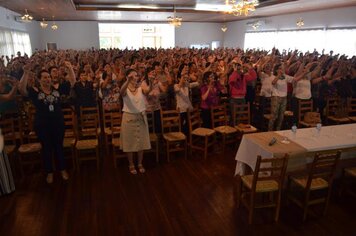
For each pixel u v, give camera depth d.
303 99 5.34
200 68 6.48
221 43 20.70
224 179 3.75
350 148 3.13
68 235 2.67
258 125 5.85
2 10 10.66
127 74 3.62
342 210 3.07
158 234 2.69
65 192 3.42
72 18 16.27
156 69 4.96
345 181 3.50
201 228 2.78
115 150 4.09
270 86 5.32
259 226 2.81
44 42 17.73
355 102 5.73
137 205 3.16
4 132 3.73
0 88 4.37
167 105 5.04
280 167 2.70
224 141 4.52
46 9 11.62
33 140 4.20
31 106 4.15
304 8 11.48
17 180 3.70
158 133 4.59
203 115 4.84
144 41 19.39
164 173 3.92
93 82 5.04
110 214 2.99
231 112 5.02
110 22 18.20
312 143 3.13
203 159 4.38
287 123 5.70
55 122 3.48
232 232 2.72
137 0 10.46
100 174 3.89
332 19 11.49
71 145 3.87
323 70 6.41
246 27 17.61
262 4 10.61
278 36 14.77
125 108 3.70
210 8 12.54
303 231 2.73
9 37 11.52
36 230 2.74
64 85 4.40
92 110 4.40
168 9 12.05
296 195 3.32
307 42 12.90
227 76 5.64
